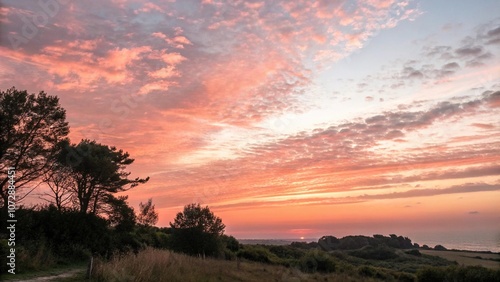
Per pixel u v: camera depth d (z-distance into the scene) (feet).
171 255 67.26
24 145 75.56
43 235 66.95
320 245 257.96
